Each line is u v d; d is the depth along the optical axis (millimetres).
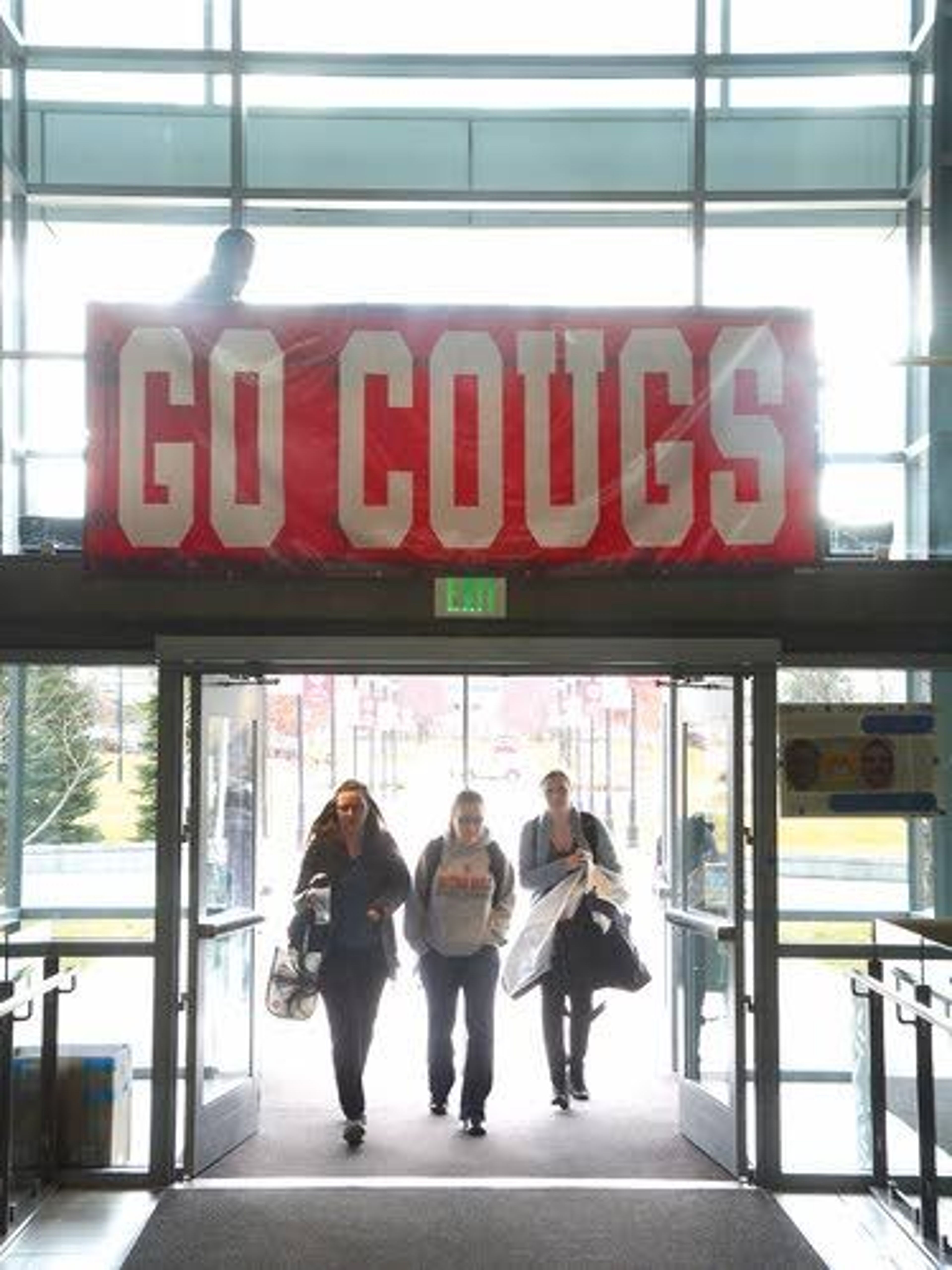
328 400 6445
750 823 6645
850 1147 6898
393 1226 5871
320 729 13055
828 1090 7906
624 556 6449
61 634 6871
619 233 9219
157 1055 6406
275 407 6434
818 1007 8023
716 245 9180
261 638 6465
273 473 6430
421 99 9250
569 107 9266
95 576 6410
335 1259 5516
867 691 8188
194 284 7160
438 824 13008
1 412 8531
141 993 7828
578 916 7621
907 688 8180
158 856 6457
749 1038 6605
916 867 8258
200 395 6422
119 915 8664
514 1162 6758
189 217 9141
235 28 9156
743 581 6539
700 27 9211
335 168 9227
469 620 6488
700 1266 5473
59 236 9109
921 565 6574
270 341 6434
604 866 7746
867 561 6598
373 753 13062
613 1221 5949
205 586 6531
